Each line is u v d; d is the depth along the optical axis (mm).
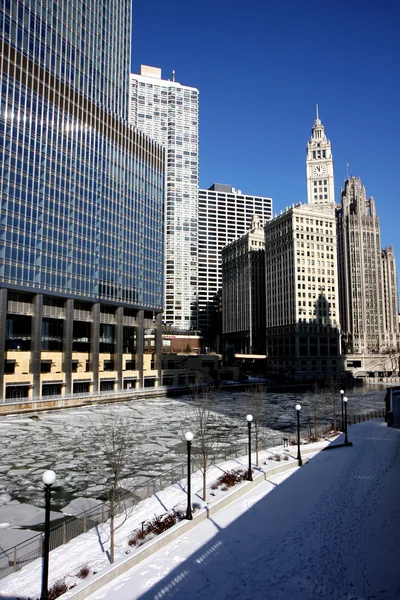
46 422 69250
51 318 96375
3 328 80625
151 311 124250
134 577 19359
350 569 19391
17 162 85562
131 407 90938
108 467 42500
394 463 38281
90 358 103625
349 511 26688
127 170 117625
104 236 107188
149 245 124000
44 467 42875
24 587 18656
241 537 23328
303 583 18297
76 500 33125
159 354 124938
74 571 20094
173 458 45750
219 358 164000
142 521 26188
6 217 82500
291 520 25562
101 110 109562
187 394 120875
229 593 17688
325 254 199125
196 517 25500
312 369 189500
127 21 127125
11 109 85125
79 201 100250
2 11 84125
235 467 38156
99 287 104062
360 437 51719
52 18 96500
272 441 51969
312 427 64188
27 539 25062
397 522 24547
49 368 94375
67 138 98250
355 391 139375
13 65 85938
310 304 193375
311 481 33688
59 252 93625
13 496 34438
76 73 102500
